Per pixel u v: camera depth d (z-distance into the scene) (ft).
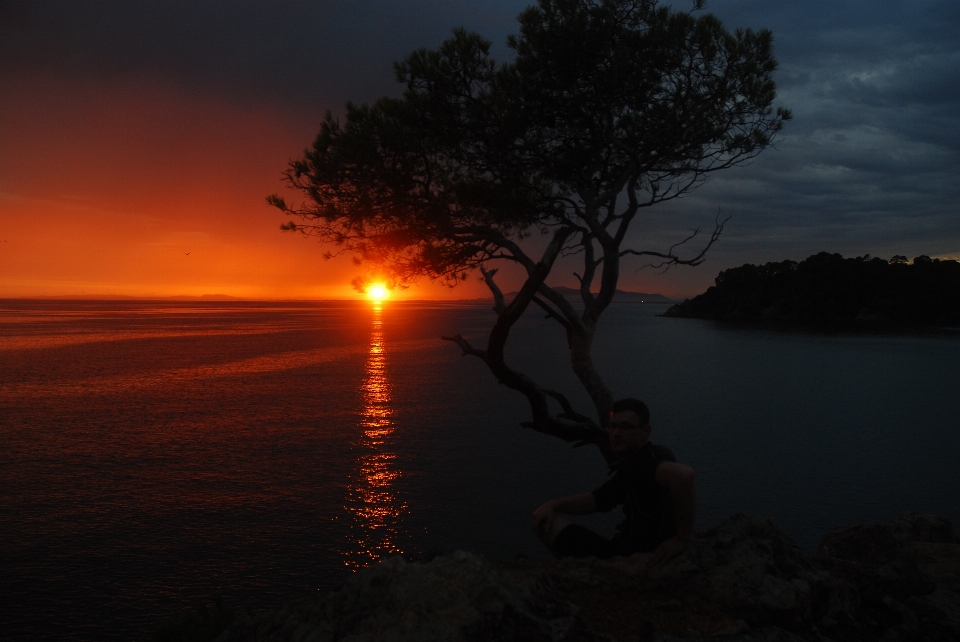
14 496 80.79
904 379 235.40
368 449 110.73
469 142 31.24
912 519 27.61
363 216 30.12
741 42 29.37
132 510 76.02
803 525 77.05
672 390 202.80
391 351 314.55
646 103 30.25
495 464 101.60
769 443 124.16
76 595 54.29
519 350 346.95
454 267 32.22
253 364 249.96
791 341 413.39
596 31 28.22
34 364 241.76
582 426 27.48
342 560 62.54
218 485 87.35
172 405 155.02
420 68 28.78
